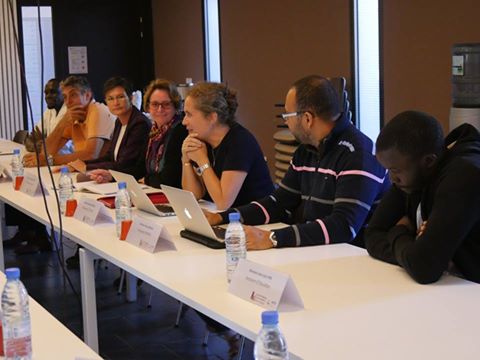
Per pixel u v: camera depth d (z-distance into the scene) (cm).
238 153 328
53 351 174
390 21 584
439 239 211
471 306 193
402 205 245
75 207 339
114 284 453
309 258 246
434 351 165
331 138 280
